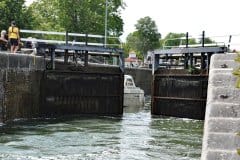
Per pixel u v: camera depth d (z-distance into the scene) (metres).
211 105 6.69
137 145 14.73
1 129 17.72
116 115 24.38
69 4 50.75
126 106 32.81
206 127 6.04
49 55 24.73
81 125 19.78
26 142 14.84
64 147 14.11
